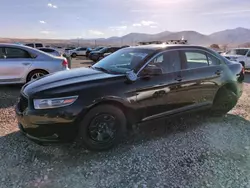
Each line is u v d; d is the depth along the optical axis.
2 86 7.64
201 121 4.63
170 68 3.91
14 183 2.64
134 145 3.59
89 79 3.38
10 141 3.62
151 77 3.63
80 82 3.28
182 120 4.64
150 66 3.65
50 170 2.91
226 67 4.68
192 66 4.19
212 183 2.68
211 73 4.38
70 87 3.15
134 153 3.35
